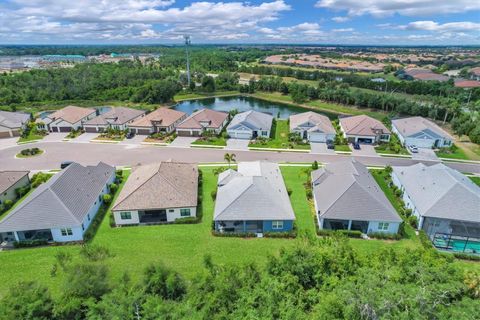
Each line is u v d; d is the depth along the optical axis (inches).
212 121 2997.0
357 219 1418.6
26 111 3959.2
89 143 2719.0
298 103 4749.0
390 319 749.9
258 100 5108.3
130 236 1407.5
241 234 1408.7
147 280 966.4
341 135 2876.5
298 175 2042.3
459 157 2391.7
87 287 904.9
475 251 1322.6
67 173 1644.9
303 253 1034.7
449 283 874.1
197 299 898.7
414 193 1604.3
